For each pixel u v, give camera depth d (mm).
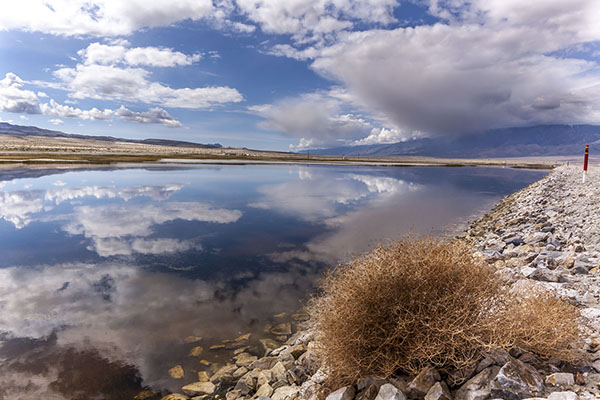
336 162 108062
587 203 12039
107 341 5012
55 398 3760
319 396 2930
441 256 2943
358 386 2758
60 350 4758
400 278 2766
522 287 3621
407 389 2539
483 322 2598
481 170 74688
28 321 5672
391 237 11492
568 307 3158
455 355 2645
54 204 18406
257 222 14258
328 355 2930
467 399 2359
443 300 2631
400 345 2639
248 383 3910
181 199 20922
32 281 7594
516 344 2732
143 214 15875
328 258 9234
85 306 6266
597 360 2678
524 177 49719
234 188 27391
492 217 15703
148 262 8992
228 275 7945
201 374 4230
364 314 2725
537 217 12133
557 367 2625
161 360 4531
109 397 3799
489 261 7012
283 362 4129
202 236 11828
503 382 2316
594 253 6051
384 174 51812
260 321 5633
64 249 10164
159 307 6215
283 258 9289
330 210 17516
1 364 4414
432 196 24641
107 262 8977
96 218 14828
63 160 59906
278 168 62438
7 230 12531
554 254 6168
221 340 5035
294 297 6613
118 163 60781
